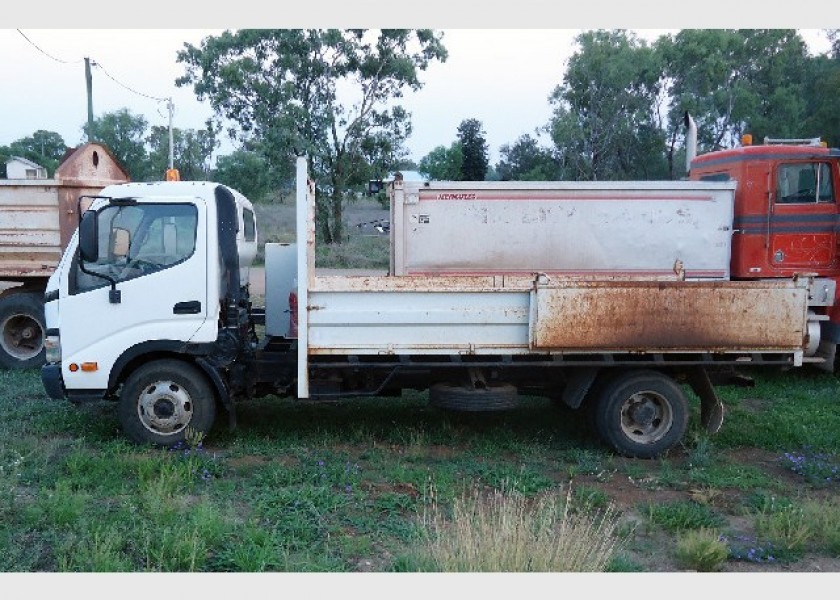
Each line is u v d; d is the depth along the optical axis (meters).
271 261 7.79
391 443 7.47
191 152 42.88
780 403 9.26
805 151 9.21
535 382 7.44
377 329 6.74
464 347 6.77
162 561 4.55
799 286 6.89
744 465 6.99
